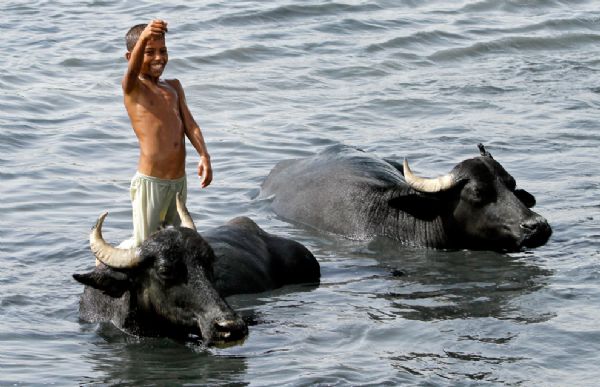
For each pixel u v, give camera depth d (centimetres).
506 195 3406
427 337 2612
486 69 5675
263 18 6322
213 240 3059
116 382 2372
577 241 3366
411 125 4778
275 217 3734
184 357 2516
